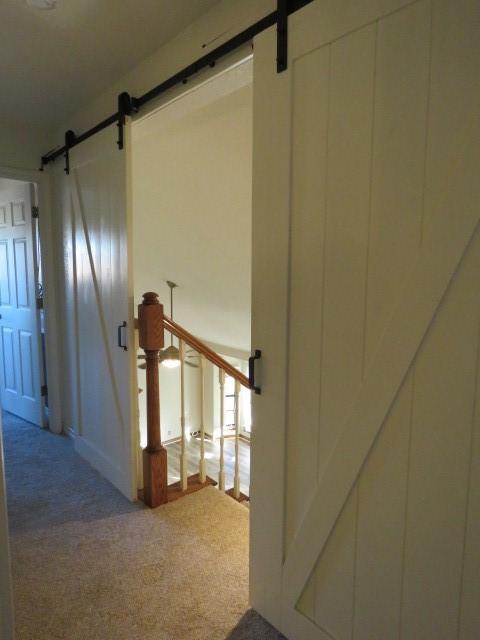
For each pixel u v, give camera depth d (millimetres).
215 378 5840
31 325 3441
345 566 1254
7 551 971
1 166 2957
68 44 1939
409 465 1070
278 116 1308
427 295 999
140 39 1908
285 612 1453
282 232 1332
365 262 1125
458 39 907
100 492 2443
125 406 2346
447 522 1006
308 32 1202
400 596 1120
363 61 1082
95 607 1598
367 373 1139
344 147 1146
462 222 927
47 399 3459
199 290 4449
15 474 2660
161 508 2279
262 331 1436
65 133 2893
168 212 3164
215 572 1793
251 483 1544
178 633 1491
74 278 2850
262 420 1470
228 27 1628
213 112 2164
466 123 906
